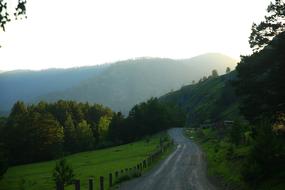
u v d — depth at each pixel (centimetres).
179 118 18025
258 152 2722
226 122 9425
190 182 3484
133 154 8144
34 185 5031
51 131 11388
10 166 10031
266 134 2752
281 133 3156
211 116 19638
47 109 16388
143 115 15112
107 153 9656
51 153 11325
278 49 2809
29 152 11038
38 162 10862
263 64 2995
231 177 3372
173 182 3528
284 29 3017
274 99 2862
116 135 14825
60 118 16225
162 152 7338
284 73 2798
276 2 3027
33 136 11112
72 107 17312
